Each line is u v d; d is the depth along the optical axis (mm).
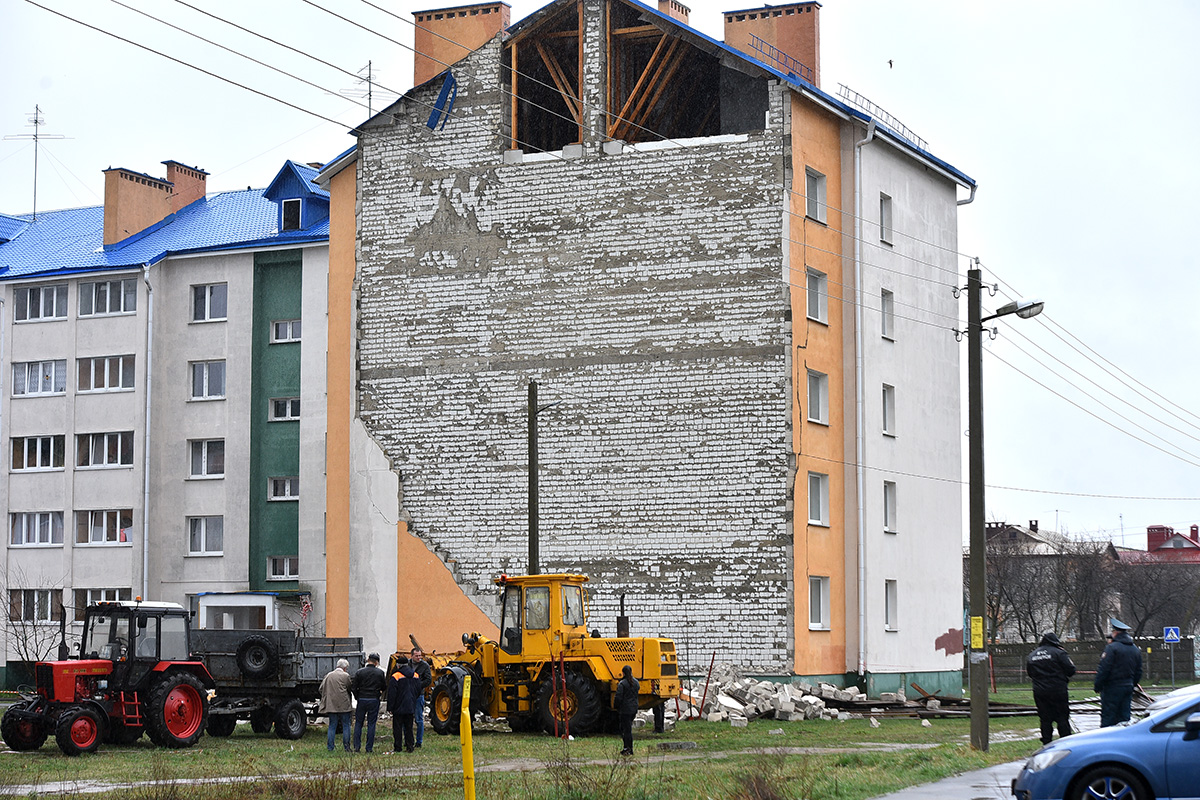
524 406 43375
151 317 55594
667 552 41406
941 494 49656
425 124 45375
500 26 46344
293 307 54438
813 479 42562
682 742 28156
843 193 45031
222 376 55250
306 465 52875
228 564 53938
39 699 27359
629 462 42094
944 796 17672
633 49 46469
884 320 46844
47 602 55969
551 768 19516
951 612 49875
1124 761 15242
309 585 52000
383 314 45094
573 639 31438
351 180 46250
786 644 40062
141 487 55000
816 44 47062
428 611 43500
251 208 59406
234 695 31516
